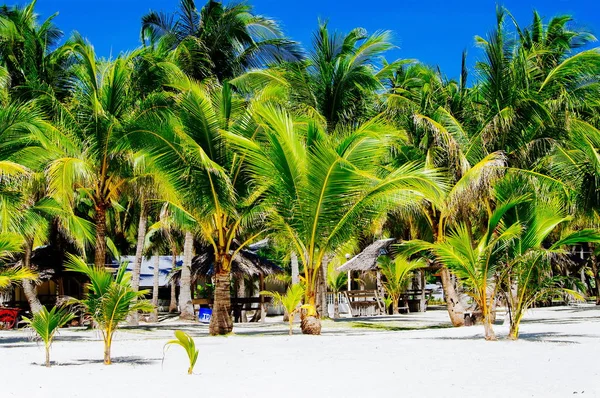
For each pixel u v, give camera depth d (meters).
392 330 19.81
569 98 20.41
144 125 17.11
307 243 16.94
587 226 23.22
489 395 7.30
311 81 24.31
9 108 16.95
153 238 36.47
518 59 20.84
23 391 7.95
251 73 24.70
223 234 18.31
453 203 18.27
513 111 20.00
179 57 26.78
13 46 23.59
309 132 15.82
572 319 22.05
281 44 28.42
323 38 24.53
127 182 20.75
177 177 17.28
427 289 49.22
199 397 7.37
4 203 15.99
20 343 15.65
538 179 19.69
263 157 16.11
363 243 38.81
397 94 23.11
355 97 24.66
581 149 21.67
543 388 7.71
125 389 7.98
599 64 20.47
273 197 16.70
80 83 20.77
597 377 8.50
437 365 9.84
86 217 30.55
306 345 13.46
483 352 11.46
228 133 15.98
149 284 38.50
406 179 15.34
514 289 15.28
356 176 15.45
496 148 20.59
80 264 10.62
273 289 36.28
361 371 9.33
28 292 23.11
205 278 29.17
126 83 21.30
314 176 15.55
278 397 7.34
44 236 23.02
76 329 22.05
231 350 12.61
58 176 17.62
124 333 19.47
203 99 16.95
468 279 14.08
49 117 20.34
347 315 34.25
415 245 15.12
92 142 19.95
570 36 26.67
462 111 22.20
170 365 10.32
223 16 28.16
